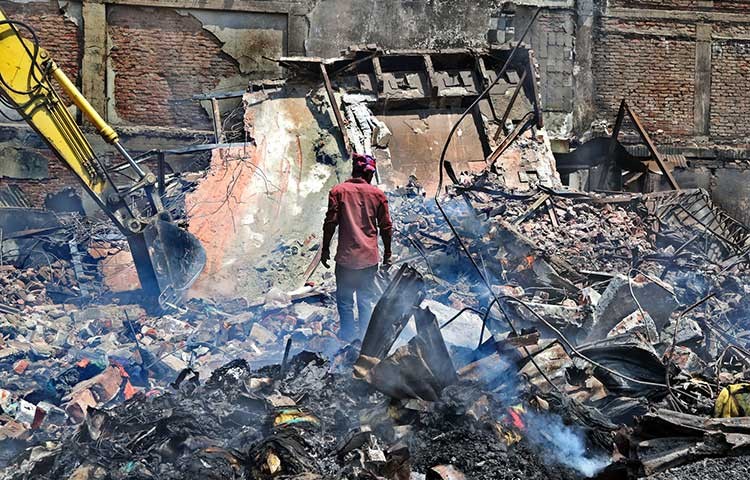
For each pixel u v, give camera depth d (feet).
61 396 22.95
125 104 60.18
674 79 66.03
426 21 62.80
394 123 46.14
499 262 32.50
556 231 39.17
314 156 43.42
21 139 57.41
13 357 25.80
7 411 21.20
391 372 17.25
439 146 45.88
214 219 39.50
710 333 27.71
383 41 62.39
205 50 60.90
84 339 28.66
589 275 31.71
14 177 57.31
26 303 33.32
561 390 18.42
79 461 15.79
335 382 18.62
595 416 17.33
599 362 19.69
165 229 31.48
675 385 19.88
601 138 56.13
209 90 61.00
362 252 25.18
